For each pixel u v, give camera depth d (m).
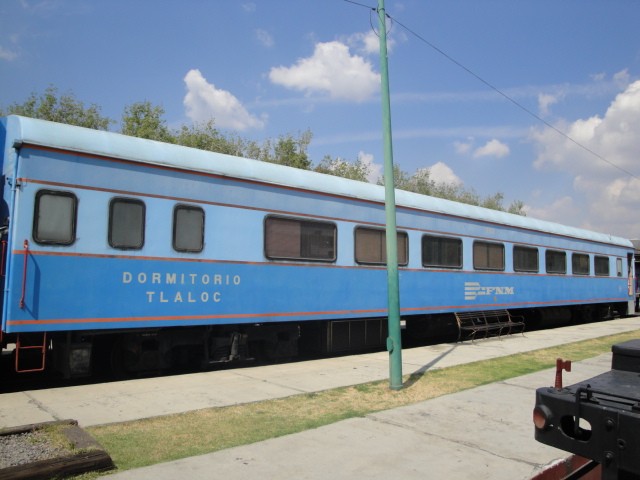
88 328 7.37
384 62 7.93
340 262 10.70
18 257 6.84
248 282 9.18
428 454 4.81
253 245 9.30
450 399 6.92
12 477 3.75
